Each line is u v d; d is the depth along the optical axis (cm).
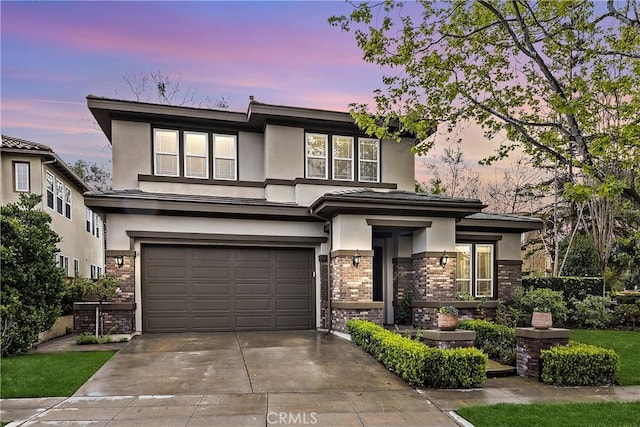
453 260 1348
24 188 1666
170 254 1330
